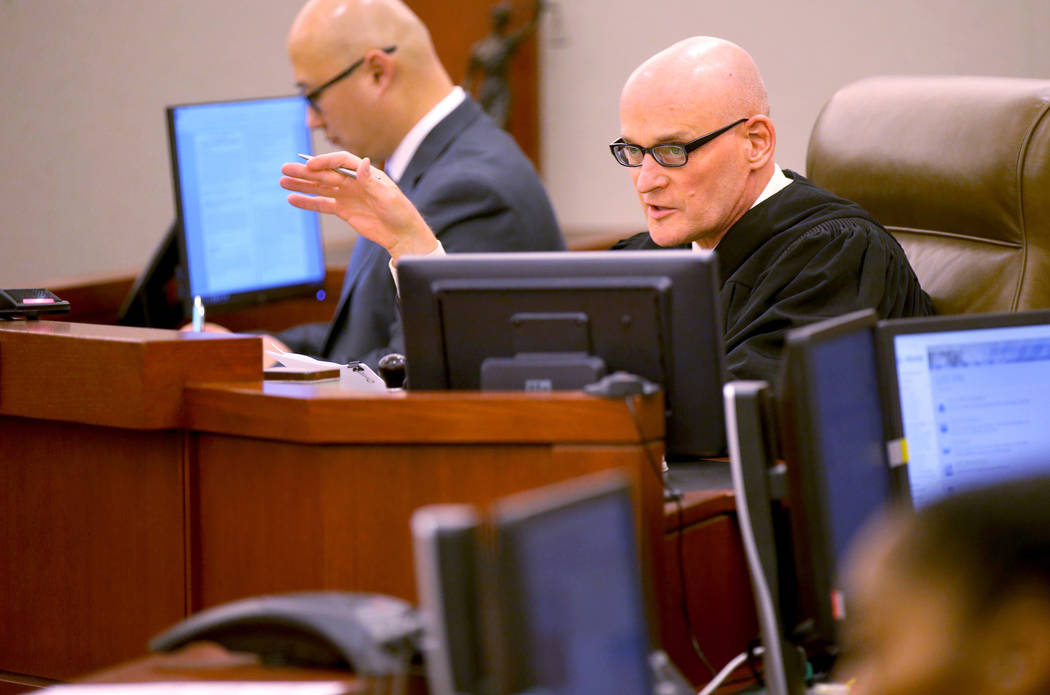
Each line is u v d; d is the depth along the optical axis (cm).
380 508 575
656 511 557
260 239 1193
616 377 546
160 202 1811
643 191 880
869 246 866
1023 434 555
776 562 517
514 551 323
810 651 597
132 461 637
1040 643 266
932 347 546
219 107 1142
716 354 593
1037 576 268
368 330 1122
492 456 560
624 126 883
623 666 354
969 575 267
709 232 887
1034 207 907
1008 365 556
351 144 1173
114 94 1781
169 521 629
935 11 1565
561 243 1180
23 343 651
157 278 1174
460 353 619
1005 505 273
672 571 599
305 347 1226
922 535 274
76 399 632
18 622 681
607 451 545
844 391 506
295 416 580
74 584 662
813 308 843
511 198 1134
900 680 270
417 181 1157
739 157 874
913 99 997
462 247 1116
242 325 1348
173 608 632
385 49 1134
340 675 393
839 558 483
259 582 606
